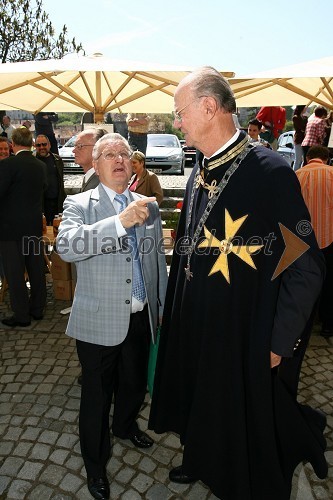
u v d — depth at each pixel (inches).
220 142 64.3
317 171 136.9
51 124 317.1
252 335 64.8
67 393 118.4
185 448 73.4
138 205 66.2
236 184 63.4
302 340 71.0
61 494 84.0
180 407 78.2
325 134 240.8
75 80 181.8
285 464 74.5
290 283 61.3
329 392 120.0
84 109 190.1
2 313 173.9
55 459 93.4
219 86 60.7
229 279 64.6
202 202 68.7
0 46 597.0
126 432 96.0
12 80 169.6
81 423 81.8
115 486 86.2
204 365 68.6
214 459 71.0
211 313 66.7
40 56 621.6
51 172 236.2
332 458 93.5
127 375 88.0
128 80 168.6
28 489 85.2
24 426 104.1
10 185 146.9
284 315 61.9
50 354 140.8
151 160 434.0
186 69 138.1
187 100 61.7
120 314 75.6
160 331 82.0
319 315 153.2
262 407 66.6
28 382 124.0
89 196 78.0
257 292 63.9
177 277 77.0
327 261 143.8
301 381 125.5
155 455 94.7
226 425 69.4
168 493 84.6
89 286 76.6
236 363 66.2
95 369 78.7
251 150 63.9
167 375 79.2
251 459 71.1
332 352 143.3
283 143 442.0
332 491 84.4
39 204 157.2
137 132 275.4
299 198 60.2
